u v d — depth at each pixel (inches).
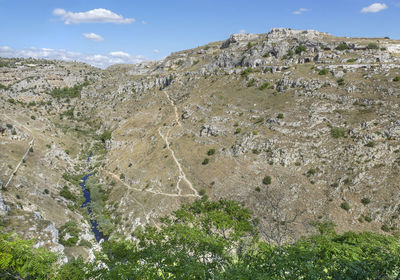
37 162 3710.6
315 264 604.4
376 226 2155.5
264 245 727.7
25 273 618.2
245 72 4805.6
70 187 3634.4
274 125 3358.8
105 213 3127.5
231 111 3971.5
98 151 4916.3
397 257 583.2
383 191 2321.6
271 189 2691.9
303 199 2509.8
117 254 946.7
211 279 627.8
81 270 765.9
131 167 3855.8
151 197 3127.5
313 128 3122.5
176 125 4286.4
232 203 1387.8
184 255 713.0
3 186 2741.1
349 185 2472.9
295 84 3944.4
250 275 573.3
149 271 619.5
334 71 3880.4
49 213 2765.7
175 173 3371.1
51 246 2057.1
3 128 3804.1
